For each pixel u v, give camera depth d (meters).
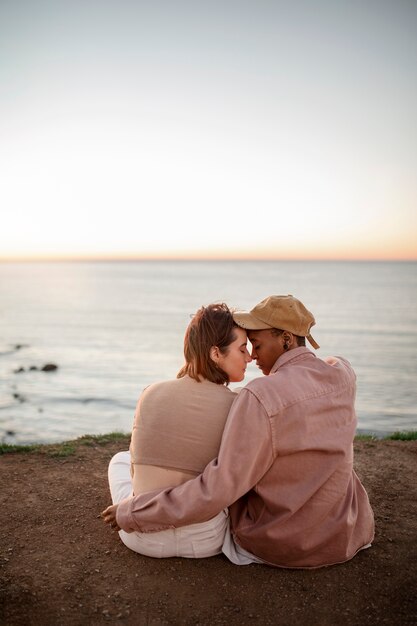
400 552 2.72
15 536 2.90
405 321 62.41
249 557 2.51
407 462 4.27
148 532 2.30
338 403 2.31
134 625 2.12
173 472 2.30
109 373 28.67
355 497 2.60
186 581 2.39
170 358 35.06
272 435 2.16
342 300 96.62
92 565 2.56
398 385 25.86
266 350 2.53
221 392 2.37
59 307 84.69
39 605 2.24
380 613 2.21
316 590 2.35
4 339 46.16
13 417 17.53
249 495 2.41
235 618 2.16
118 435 5.27
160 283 172.50
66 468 4.09
